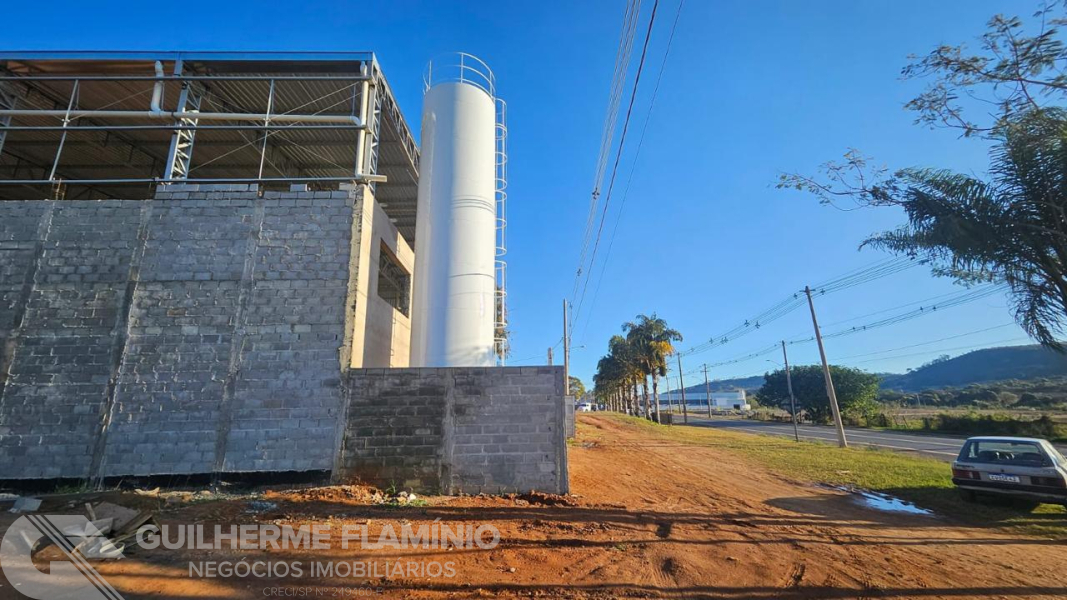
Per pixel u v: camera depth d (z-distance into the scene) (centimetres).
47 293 1045
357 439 1009
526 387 1056
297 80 1307
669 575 598
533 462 1027
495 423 1037
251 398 1012
